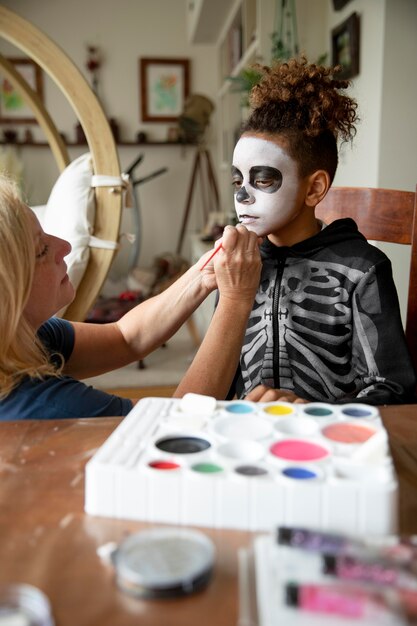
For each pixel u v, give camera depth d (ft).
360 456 1.62
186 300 3.55
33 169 17.38
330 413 2.03
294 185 3.26
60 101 17.20
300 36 9.36
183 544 1.38
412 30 7.36
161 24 17.22
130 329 3.59
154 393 9.57
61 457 1.98
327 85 3.29
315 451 1.71
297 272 3.32
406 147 7.66
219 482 1.51
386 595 1.17
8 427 2.26
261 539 1.37
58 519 1.59
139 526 1.55
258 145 3.22
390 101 7.53
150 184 18.01
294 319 3.31
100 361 3.54
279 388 3.38
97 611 1.22
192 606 1.24
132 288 12.71
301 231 3.42
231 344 2.76
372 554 1.29
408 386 2.97
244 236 2.77
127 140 17.67
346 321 3.21
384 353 3.05
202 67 17.53
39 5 16.75
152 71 17.38
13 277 2.39
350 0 8.25
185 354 12.07
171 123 17.72
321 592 1.18
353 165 8.52
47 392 2.48
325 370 3.27
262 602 1.18
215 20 14.78
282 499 1.49
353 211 4.28
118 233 5.88
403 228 4.13
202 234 15.71
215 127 17.80
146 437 1.81
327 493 1.47
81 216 5.73
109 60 17.22
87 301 5.91
